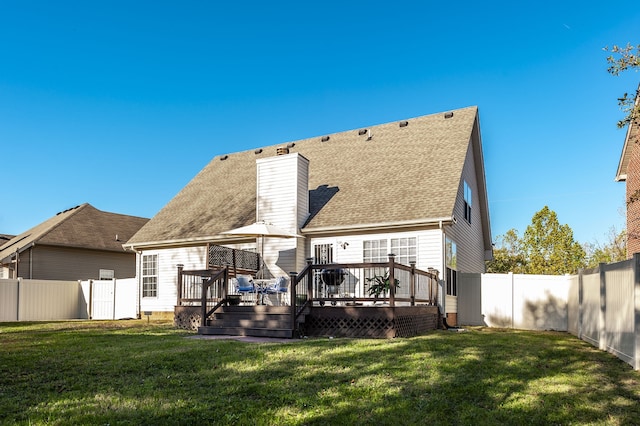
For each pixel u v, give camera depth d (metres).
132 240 20.05
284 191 16.81
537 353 9.04
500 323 16.64
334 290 14.80
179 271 14.60
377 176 17.78
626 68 7.00
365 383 6.52
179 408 5.44
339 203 17.02
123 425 4.93
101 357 8.20
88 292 22.14
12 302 19.92
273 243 16.80
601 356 9.06
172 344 9.69
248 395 6.03
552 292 16.11
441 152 17.66
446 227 15.06
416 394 6.08
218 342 9.93
